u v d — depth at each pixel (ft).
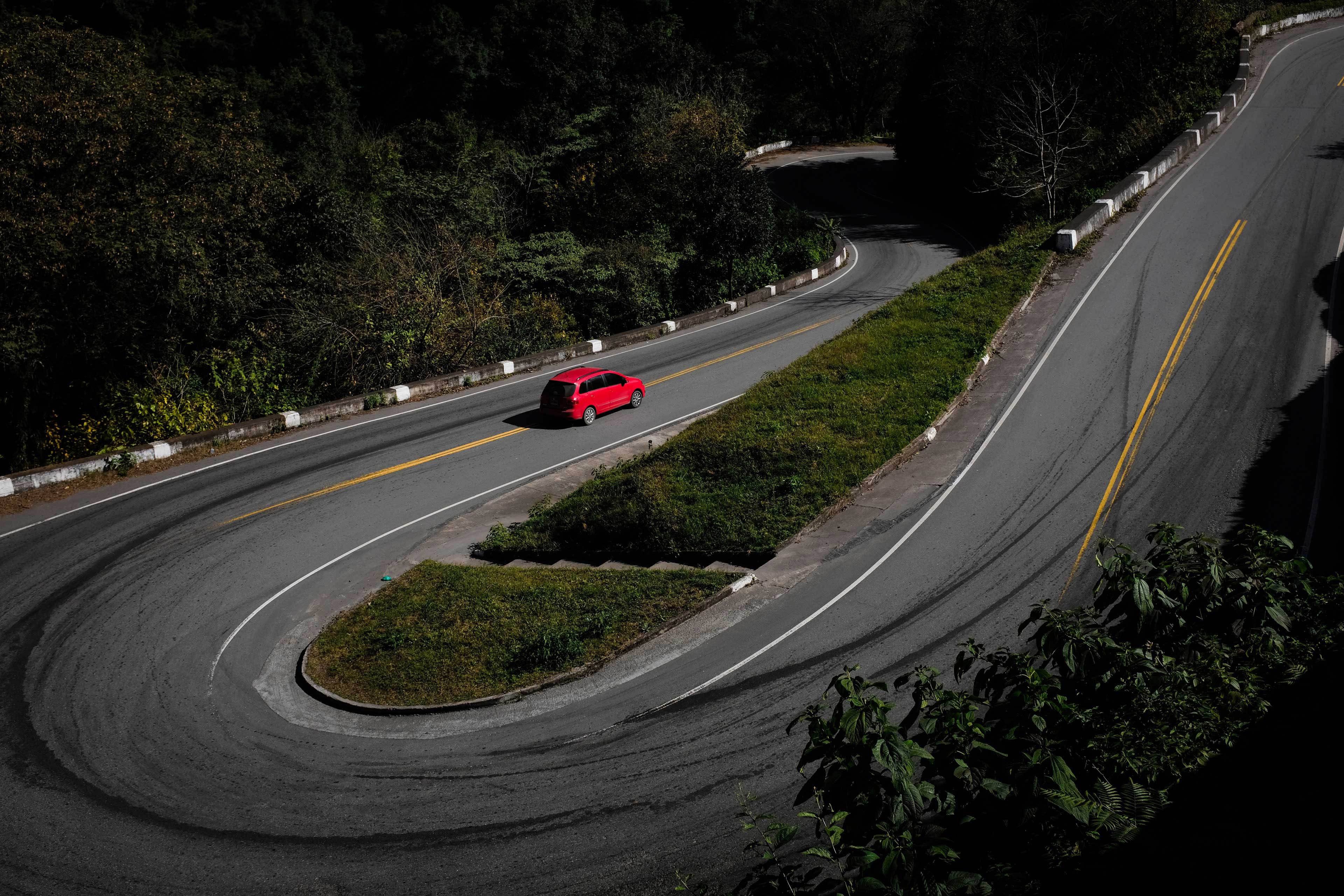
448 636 52.26
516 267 127.85
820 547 58.90
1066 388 77.15
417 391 97.71
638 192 159.43
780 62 298.56
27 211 74.49
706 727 41.57
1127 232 108.68
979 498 62.28
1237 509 55.62
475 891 32.42
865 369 85.10
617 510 65.16
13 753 41.86
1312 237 98.22
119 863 34.63
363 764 41.27
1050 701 16.96
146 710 45.80
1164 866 15.30
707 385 100.94
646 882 32.01
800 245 162.71
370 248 115.85
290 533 67.00
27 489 71.72
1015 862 16.42
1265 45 173.99
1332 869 14.75
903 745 15.69
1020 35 170.81
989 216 175.22
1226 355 77.41
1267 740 17.56
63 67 80.28
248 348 97.96
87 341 83.05
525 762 40.37
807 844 32.68
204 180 89.30
